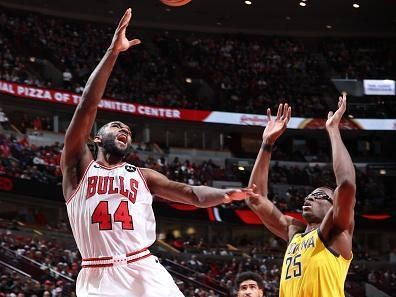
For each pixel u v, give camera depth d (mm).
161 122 35500
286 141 37781
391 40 40938
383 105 38125
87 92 4434
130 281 4227
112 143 4434
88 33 37875
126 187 4332
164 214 29625
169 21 39656
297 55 40188
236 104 37062
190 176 32125
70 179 4434
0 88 31094
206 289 23438
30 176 26969
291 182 34219
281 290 5355
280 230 5844
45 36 36031
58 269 20672
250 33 40875
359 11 38812
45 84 33312
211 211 30531
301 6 38250
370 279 27875
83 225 4293
